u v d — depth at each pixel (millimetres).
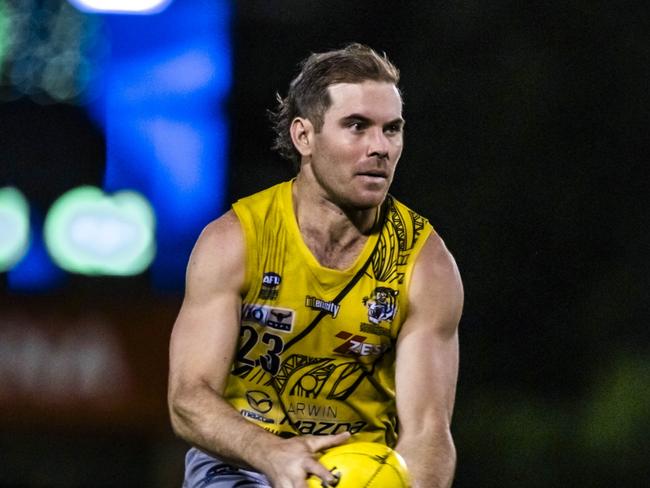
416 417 14164
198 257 14523
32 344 36719
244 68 47594
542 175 45938
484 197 46031
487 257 45688
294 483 12516
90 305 37219
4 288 42031
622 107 45906
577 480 39969
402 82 46000
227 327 14352
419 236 14773
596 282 45125
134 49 48219
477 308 45312
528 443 40750
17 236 43562
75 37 48062
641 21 45719
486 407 42938
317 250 14516
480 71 46281
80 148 47844
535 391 43875
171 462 38219
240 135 47625
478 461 41188
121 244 44500
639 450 39625
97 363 36750
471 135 46156
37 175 47438
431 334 14562
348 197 14180
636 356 42656
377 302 14531
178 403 13977
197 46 47812
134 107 47969
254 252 14453
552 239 45656
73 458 45156
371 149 14086
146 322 37125
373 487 12484
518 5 45750
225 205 47125
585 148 45875
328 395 14820
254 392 14859
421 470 13688
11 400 36312
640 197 45750
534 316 44938
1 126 47688
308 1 46719
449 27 45969
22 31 48000
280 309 14500
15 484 44625
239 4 47500
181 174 47250
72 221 44062
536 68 46031
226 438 13359
